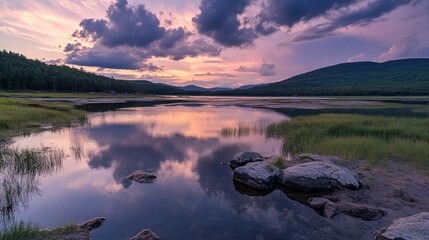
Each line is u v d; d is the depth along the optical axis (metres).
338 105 62.78
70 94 96.00
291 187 10.06
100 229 7.17
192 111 48.53
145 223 7.53
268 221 7.62
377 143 15.24
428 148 13.90
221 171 12.53
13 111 26.97
